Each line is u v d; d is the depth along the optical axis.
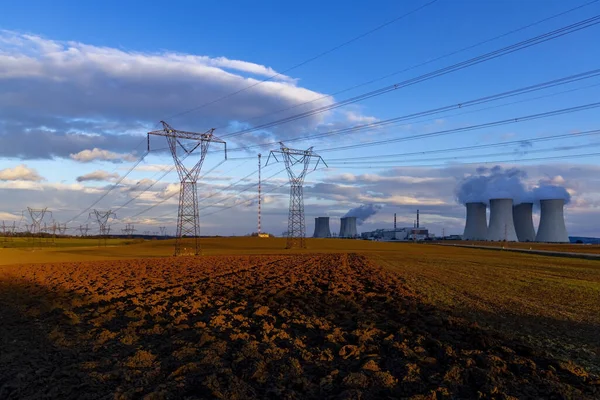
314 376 10.14
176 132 68.56
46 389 9.47
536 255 75.88
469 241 178.50
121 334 14.88
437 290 25.53
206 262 56.28
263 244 125.50
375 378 9.70
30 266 51.66
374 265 48.25
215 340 13.39
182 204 76.00
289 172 108.69
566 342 13.21
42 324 16.84
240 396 8.77
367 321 16.33
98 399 8.85
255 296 23.50
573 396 8.76
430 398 8.66
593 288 27.00
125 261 60.31
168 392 9.14
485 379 9.64
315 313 18.50
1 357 12.09
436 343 12.61
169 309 20.19
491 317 17.16
